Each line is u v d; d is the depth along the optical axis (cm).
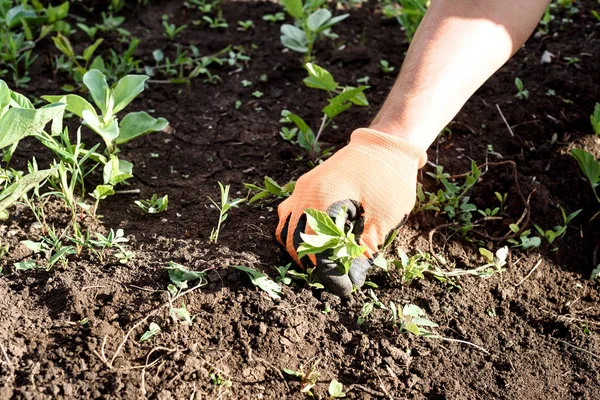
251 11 159
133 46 142
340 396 104
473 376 108
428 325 110
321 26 142
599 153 135
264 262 114
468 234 123
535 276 120
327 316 111
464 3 115
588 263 123
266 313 109
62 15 148
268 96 142
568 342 113
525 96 140
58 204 121
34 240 116
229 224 120
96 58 140
